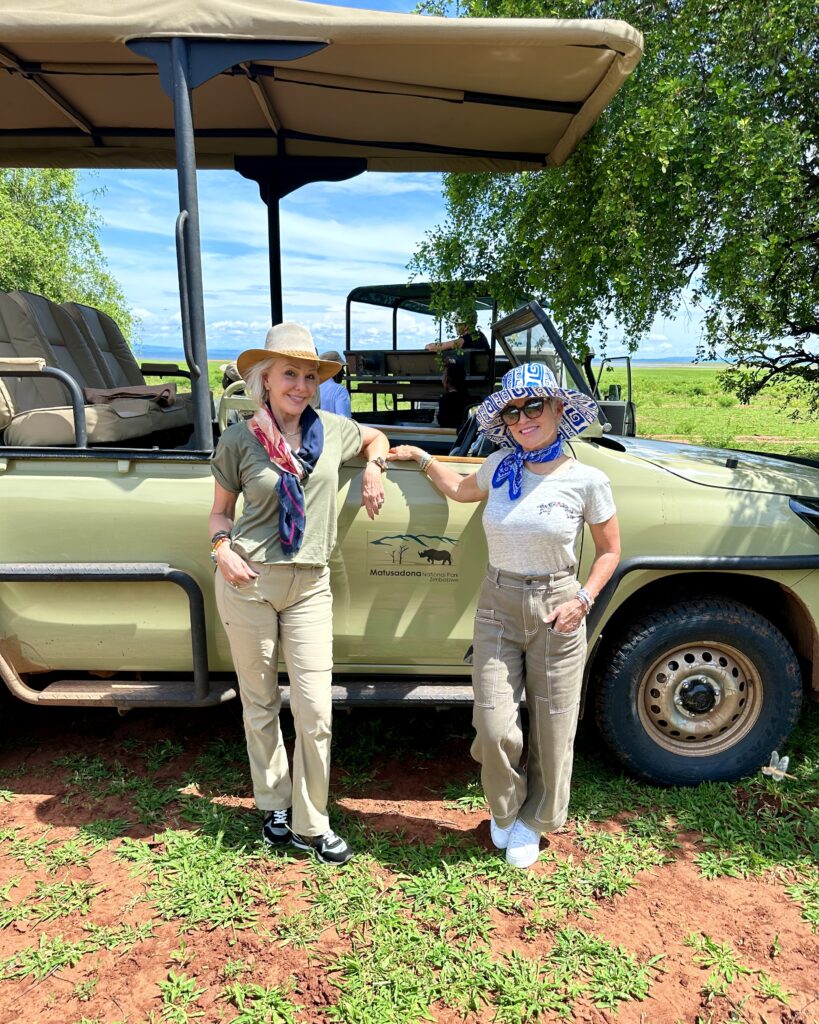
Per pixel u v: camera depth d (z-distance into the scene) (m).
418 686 2.93
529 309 3.07
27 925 2.35
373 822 2.88
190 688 2.95
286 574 2.42
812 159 5.55
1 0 2.57
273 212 5.04
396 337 8.38
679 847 2.75
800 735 3.52
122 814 2.92
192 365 2.79
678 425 20.83
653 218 4.39
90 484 2.85
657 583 3.09
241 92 3.93
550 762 2.49
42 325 3.89
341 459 2.57
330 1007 2.04
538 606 2.33
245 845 2.71
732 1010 2.05
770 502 2.97
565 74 3.28
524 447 2.33
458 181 7.43
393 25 2.63
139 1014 2.03
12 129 4.45
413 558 2.88
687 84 4.56
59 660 3.01
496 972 2.15
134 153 4.86
